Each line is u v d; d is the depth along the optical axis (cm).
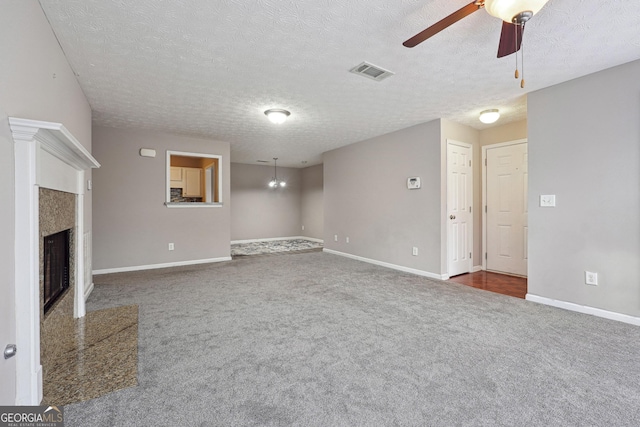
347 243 604
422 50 236
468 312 284
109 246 457
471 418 140
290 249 730
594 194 275
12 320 140
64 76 238
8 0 138
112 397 155
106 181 455
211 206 548
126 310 288
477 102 355
